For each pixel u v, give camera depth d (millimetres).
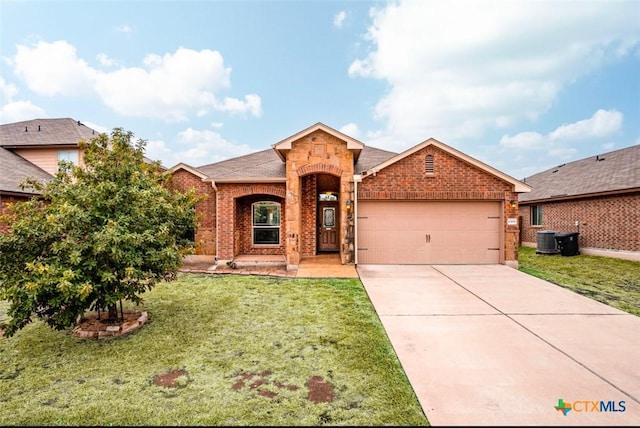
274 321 5973
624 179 12898
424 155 11258
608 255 13008
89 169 6168
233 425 3139
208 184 12516
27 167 14664
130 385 3844
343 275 9797
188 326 5715
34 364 4352
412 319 6074
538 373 4102
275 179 11461
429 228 11477
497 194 11227
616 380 3938
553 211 16078
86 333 5246
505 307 6758
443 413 3314
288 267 10883
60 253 4902
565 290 8078
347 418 3246
